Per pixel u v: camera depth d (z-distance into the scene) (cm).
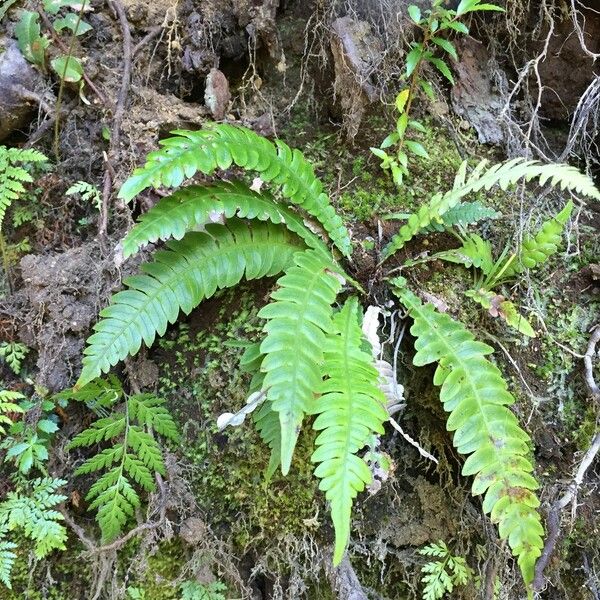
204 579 183
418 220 191
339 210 217
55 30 210
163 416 184
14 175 185
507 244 206
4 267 202
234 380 191
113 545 174
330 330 157
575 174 164
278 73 244
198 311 200
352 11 224
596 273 212
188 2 230
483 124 238
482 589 183
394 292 194
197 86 239
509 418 160
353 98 223
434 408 193
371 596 190
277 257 180
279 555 186
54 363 184
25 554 180
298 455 184
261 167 170
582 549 190
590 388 197
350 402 149
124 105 210
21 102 208
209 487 189
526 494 154
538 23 237
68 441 186
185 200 165
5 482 181
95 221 211
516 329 201
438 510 191
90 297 190
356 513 189
